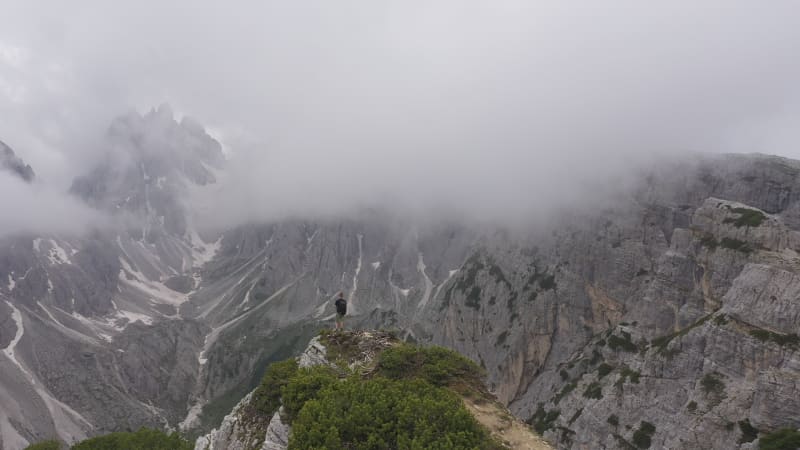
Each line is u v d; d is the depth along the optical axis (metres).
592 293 158.62
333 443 24.62
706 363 93.88
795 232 105.56
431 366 34.66
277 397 37.06
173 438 61.44
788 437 70.25
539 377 156.75
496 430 29.30
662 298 127.69
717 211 122.81
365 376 35.53
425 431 24.92
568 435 117.75
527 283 178.75
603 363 131.88
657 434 97.38
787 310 83.88
